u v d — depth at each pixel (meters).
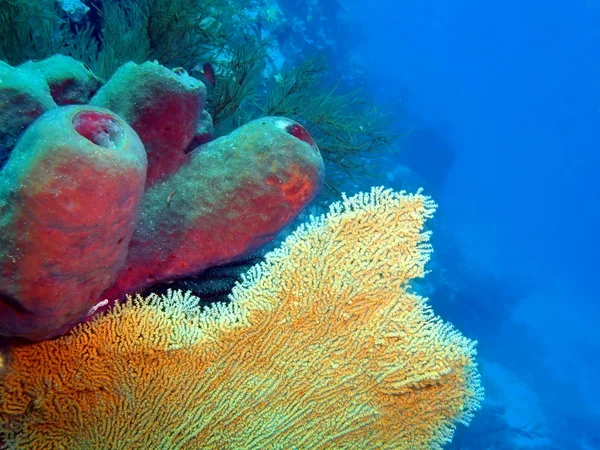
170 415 2.22
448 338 2.32
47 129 1.30
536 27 63.59
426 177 31.98
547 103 62.66
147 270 2.02
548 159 60.34
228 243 2.00
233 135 2.10
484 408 20.06
